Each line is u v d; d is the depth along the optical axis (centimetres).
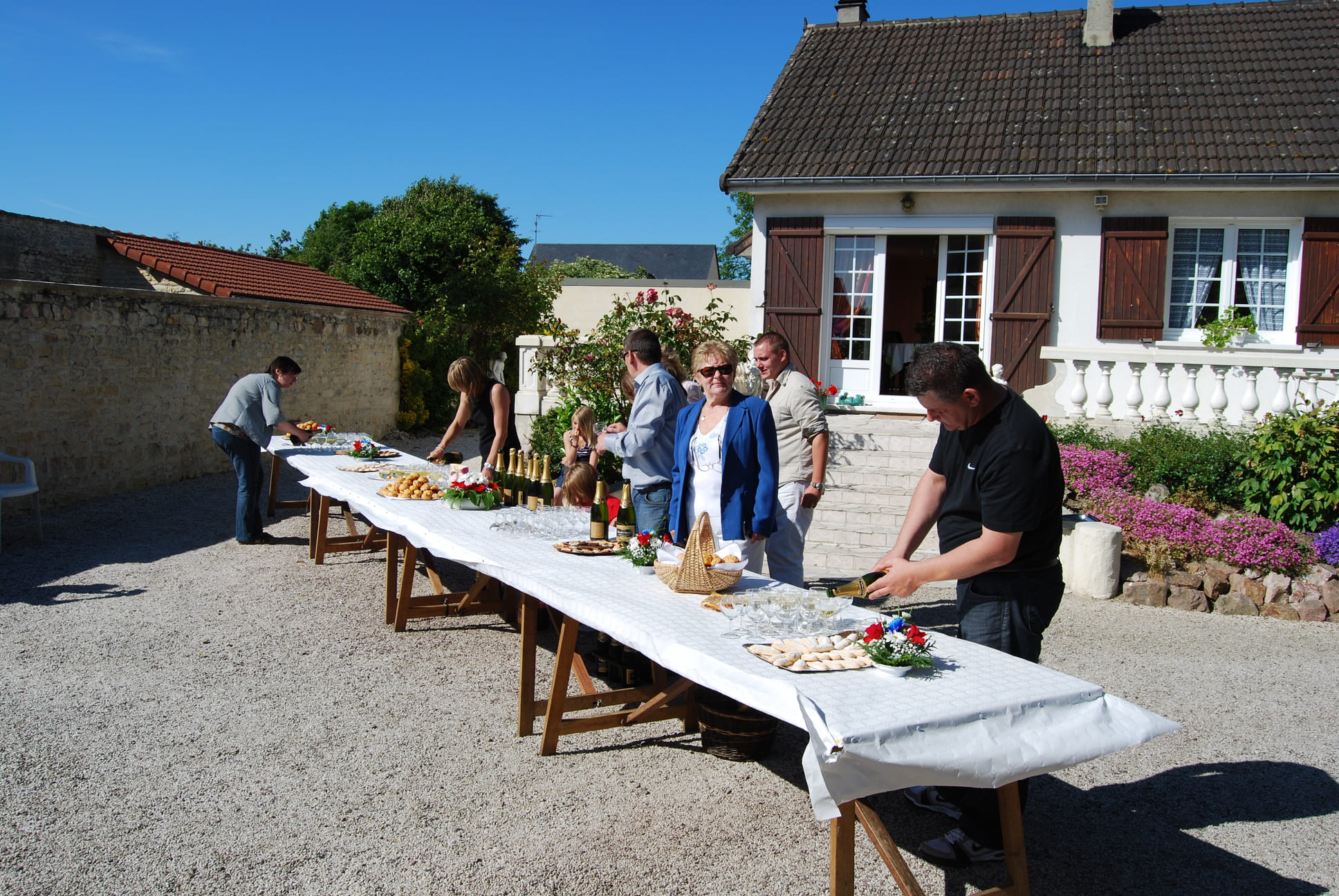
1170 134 1037
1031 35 1303
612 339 992
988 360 1087
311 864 303
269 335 1313
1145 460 811
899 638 271
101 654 510
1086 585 644
